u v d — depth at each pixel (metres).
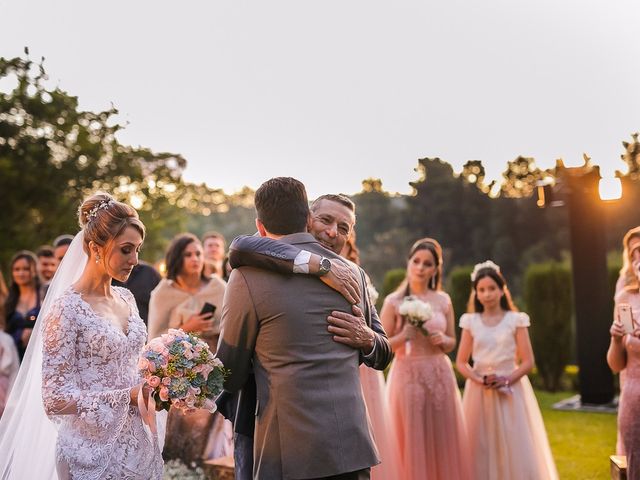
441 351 5.05
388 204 20.11
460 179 18.11
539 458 4.88
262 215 2.75
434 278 5.34
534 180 17.14
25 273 6.18
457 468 4.86
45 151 13.30
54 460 2.76
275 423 2.52
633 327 4.24
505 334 5.02
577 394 10.13
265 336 2.58
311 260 2.60
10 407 2.93
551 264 10.34
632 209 13.18
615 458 4.27
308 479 2.46
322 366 2.55
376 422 4.59
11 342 5.84
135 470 2.67
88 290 2.80
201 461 4.76
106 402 2.60
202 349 2.63
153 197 15.29
